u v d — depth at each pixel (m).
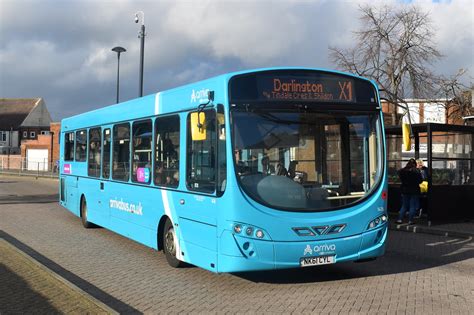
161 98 7.69
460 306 5.64
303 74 6.38
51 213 15.12
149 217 8.02
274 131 6.11
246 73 6.11
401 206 14.52
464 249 9.64
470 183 13.90
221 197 5.94
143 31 19.72
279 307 5.59
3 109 83.81
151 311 5.50
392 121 27.33
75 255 8.62
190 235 6.70
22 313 4.99
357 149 6.55
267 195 5.89
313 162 6.27
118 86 25.16
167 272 7.30
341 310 5.46
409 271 7.50
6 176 43.50
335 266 7.75
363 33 27.09
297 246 5.88
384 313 5.36
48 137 50.41
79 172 12.00
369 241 6.33
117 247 9.37
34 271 6.72
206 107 6.36
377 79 27.02
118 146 9.47
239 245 5.74
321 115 6.39
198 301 5.85
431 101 27.81
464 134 14.03
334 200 6.21
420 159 14.93
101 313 4.97
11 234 10.91
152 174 7.91
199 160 6.52
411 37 26.42
